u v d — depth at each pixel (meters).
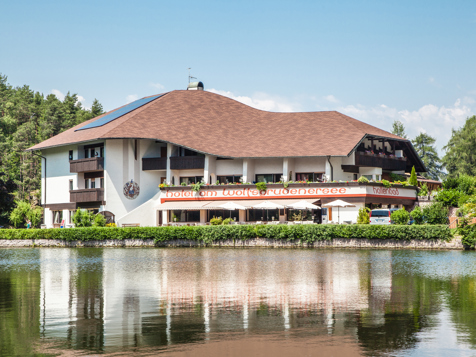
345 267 34.25
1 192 62.00
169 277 30.22
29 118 152.25
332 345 16.17
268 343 16.39
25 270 34.81
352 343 16.38
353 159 64.75
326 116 72.75
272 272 31.92
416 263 36.31
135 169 70.31
